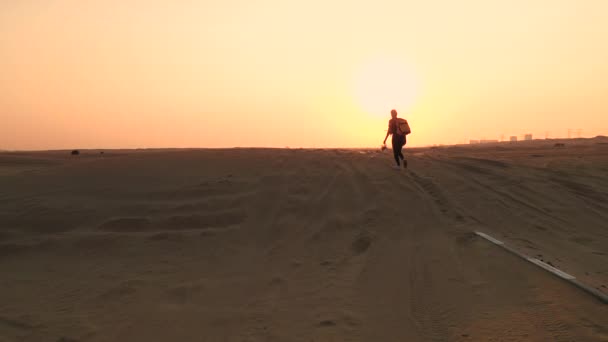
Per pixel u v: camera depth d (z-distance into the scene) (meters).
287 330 4.70
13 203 10.53
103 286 6.36
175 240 8.21
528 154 20.58
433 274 5.77
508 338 3.97
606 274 5.50
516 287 5.04
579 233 7.59
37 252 7.96
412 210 8.85
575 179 11.07
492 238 6.92
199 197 10.43
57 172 13.25
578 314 4.20
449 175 11.55
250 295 5.77
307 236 8.02
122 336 4.88
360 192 10.16
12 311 5.66
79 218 9.56
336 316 4.89
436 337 4.22
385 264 6.39
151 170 12.90
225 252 7.58
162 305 5.63
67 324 5.23
